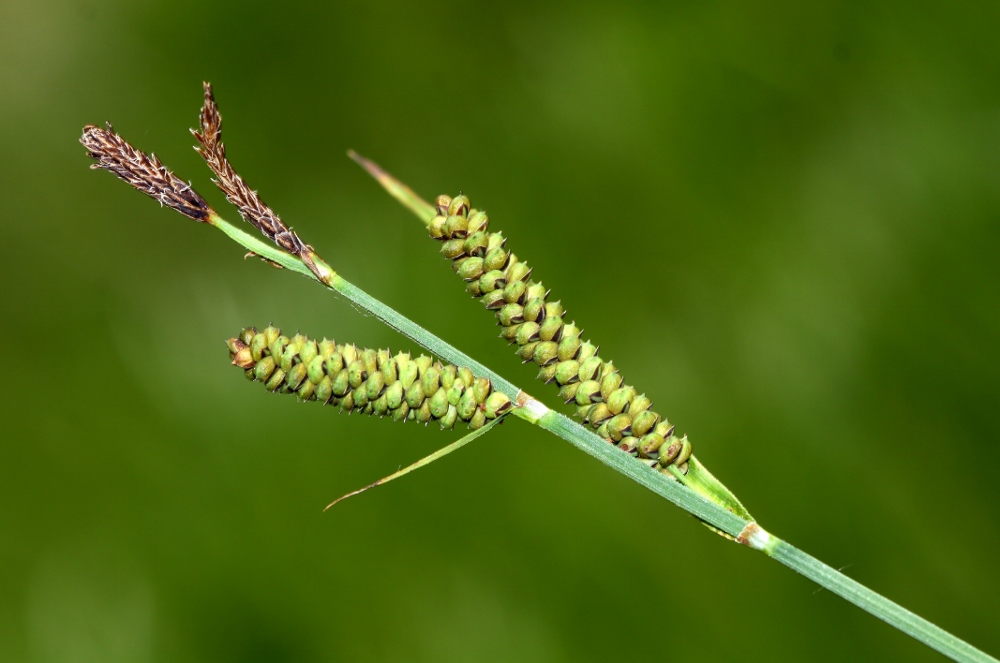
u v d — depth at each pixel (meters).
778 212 0.59
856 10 0.58
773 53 0.60
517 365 0.58
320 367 0.37
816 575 0.37
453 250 0.37
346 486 0.57
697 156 0.60
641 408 0.37
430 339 0.37
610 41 0.62
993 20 0.55
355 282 0.61
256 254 0.37
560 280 0.61
